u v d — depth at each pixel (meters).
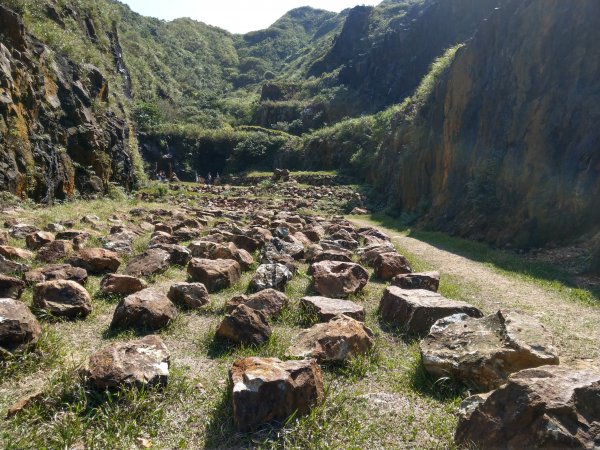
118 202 21.88
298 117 62.50
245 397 3.75
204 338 5.73
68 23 27.64
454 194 18.70
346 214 27.52
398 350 5.80
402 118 31.14
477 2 53.16
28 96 17.22
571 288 9.00
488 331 4.89
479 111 18.45
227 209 25.20
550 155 14.05
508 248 13.62
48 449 3.44
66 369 4.45
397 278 8.11
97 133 22.64
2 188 14.57
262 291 6.85
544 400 3.21
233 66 109.69
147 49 80.75
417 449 3.65
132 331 5.70
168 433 3.78
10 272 7.36
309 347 5.19
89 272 8.22
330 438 3.76
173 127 51.16
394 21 69.69
